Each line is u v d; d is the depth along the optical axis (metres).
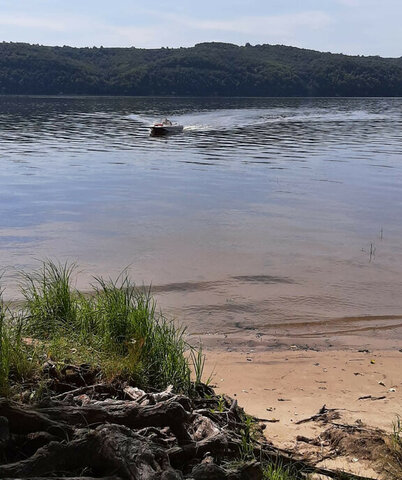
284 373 7.10
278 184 20.53
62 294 6.98
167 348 5.80
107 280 10.12
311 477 4.44
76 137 37.16
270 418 5.74
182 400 4.63
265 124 48.16
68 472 3.66
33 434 3.91
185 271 10.76
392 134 41.31
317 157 28.36
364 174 23.19
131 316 6.23
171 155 28.64
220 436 4.23
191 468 3.99
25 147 31.30
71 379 5.11
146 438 3.93
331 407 6.09
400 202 17.58
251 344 8.05
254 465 3.94
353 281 10.52
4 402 3.93
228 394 6.40
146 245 12.43
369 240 13.21
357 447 5.02
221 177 21.98
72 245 12.33
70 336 6.21
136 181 20.94
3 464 3.67
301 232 13.79
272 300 9.56
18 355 4.99
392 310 9.36
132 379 5.23
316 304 9.51
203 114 57.12
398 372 7.22
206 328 8.54
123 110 62.94
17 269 10.52
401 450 4.96
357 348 8.03
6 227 13.78
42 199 17.34
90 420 4.13
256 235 13.42
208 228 14.00
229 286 10.11
